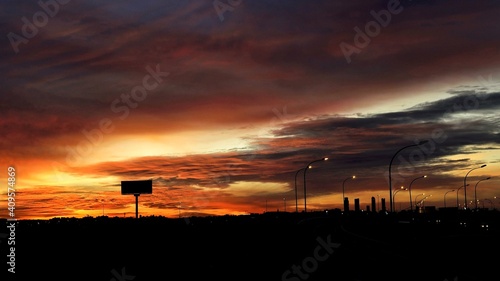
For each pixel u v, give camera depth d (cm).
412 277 2581
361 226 9538
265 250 4594
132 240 6247
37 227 8175
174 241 6034
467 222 9369
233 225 9444
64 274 3052
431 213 13688
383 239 6141
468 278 2552
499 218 10506
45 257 4247
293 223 10819
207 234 7219
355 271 2864
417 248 4566
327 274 2736
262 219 12925
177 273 2898
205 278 2641
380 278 2548
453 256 3772
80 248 5200
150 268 3203
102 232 7456
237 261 3569
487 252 3969
